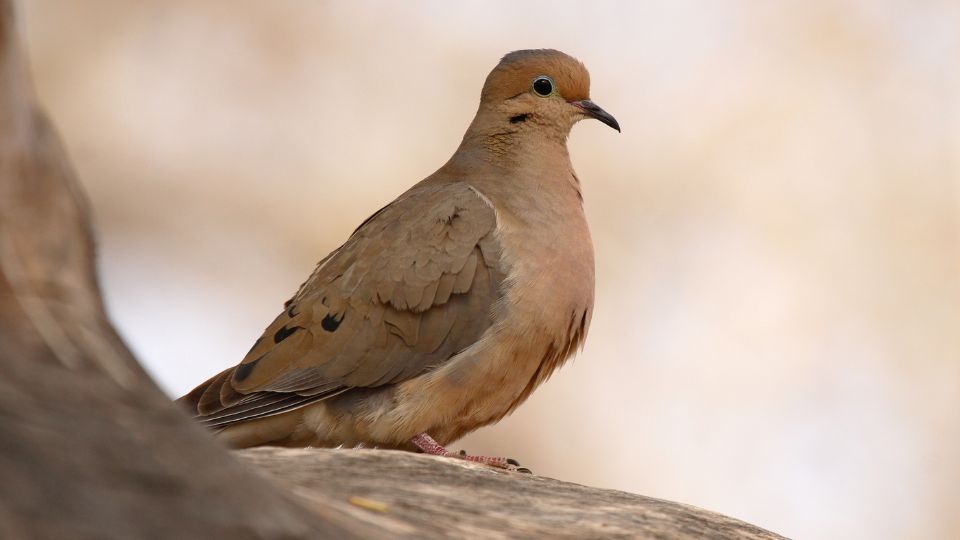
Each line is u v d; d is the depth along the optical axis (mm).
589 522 6930
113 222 23297
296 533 4609
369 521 5723
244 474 4742
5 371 4336
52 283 4754
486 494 7203
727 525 7656
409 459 7746
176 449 4504
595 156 23109
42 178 4902
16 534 3828
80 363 4559
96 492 4105
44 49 23766
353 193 23719
